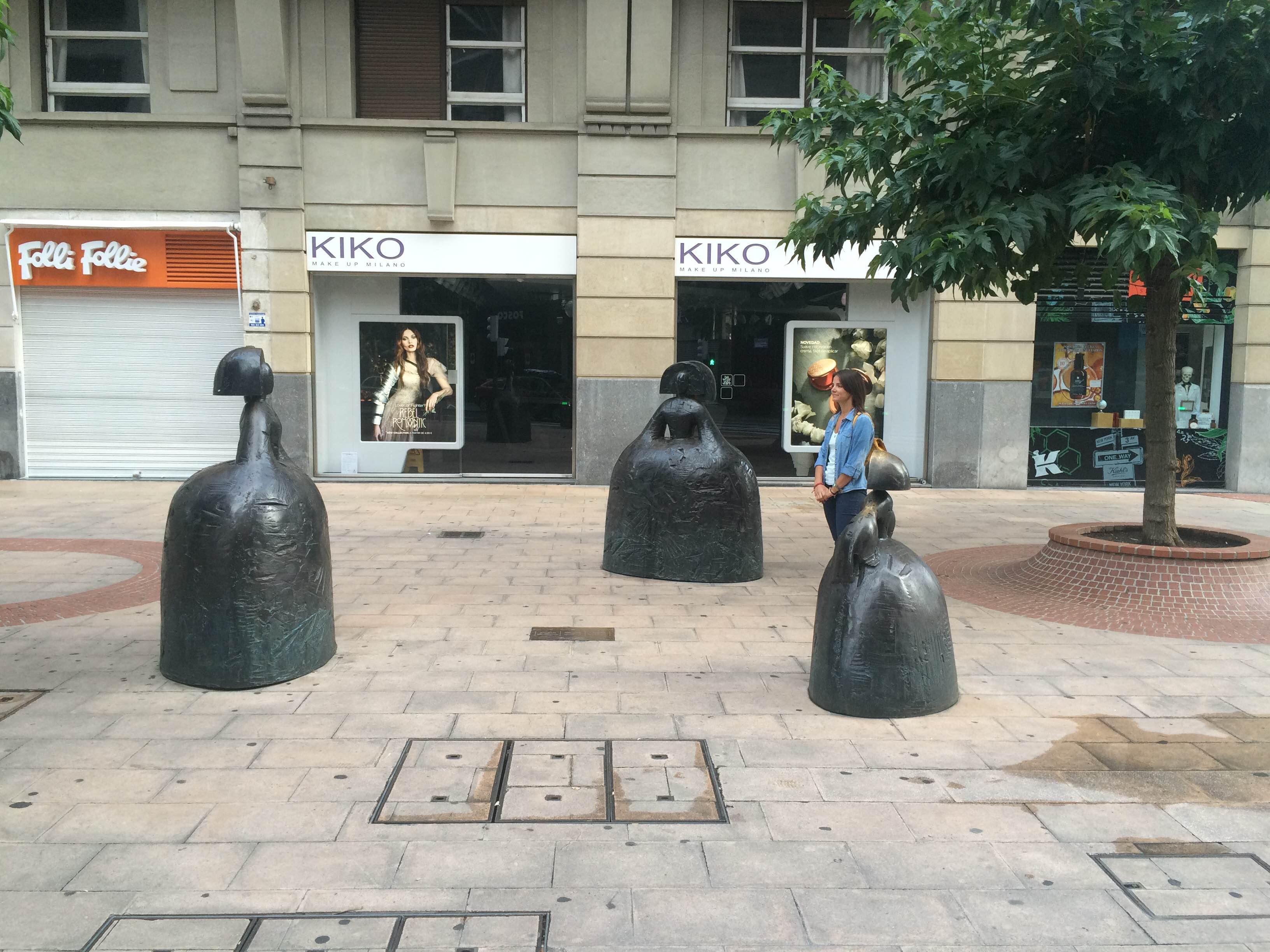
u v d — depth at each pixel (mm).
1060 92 6426
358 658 5559
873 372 13867
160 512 11086
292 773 3986
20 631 6062
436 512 11273
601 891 3135
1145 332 13906
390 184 13078
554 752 4227
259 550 4980
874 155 6844
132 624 6234
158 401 13570
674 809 3709
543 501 12219
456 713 4699
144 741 4297
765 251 13320
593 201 13109
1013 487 13773
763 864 3318
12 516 10742
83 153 12906
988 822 3639
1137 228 5504
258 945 2814
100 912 2977
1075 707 4883
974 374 13578
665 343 13383
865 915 3023
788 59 13438
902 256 6578
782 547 9281
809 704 4887
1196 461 14195
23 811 3627
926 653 4715
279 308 13180
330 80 12977
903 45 6938
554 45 13047
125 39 13023
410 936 2869
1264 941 2904
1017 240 6152
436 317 13680
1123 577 6844
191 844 3398
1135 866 3332
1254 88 5914
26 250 13180
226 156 13023
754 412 13906
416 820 3588
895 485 4863
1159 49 6043
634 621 6449
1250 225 13484
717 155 13180
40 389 13547
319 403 13734
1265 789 3957
